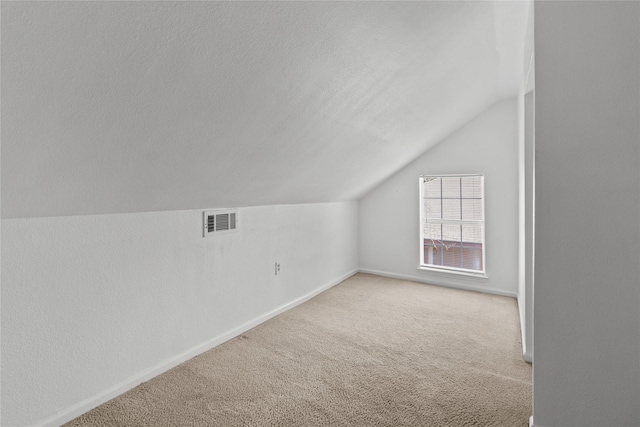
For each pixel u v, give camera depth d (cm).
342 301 355
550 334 142
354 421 169
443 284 411
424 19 162
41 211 153
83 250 174
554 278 141
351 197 436
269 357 235
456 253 415
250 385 201
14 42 87
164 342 217
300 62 150
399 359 232
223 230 257
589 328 137
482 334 273
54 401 164
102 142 134
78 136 125
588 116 133
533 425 147
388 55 178
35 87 100
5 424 149
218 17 109
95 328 180
